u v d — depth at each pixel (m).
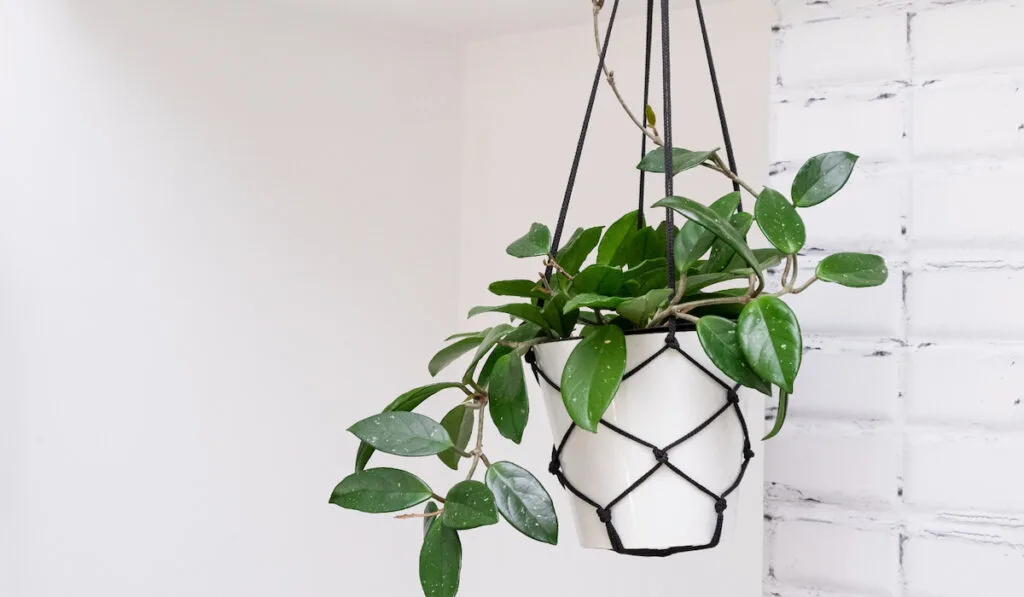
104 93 1.65
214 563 1.73
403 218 2.02
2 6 1.54
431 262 2.06
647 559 1.83
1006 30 0.83
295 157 1.88
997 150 0.83
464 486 0.59
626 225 0.73
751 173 1.81
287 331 1.84
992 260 0.83
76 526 1.57
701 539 0.63
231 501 1.75
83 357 1.60
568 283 0.63
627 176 1.94
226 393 1.76
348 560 1.90
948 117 0.85
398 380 1.99
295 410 1.84
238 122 1.81
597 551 1.89
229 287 1.77
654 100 1.92
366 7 1.92
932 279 0.85
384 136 2.01
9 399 1.52
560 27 2.04
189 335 1.72
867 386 0.86
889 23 0.87
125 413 1.64
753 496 1.70
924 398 0.84
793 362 0.54
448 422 0.72
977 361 0.82
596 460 0.62
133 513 1.64
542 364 0.65
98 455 1.60
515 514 0.58
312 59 1.92
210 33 1.78
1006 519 0.80
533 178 2.05
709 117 1.86
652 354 0.61
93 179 1.62
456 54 2.13
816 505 0.87
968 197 0.84
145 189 1.68
